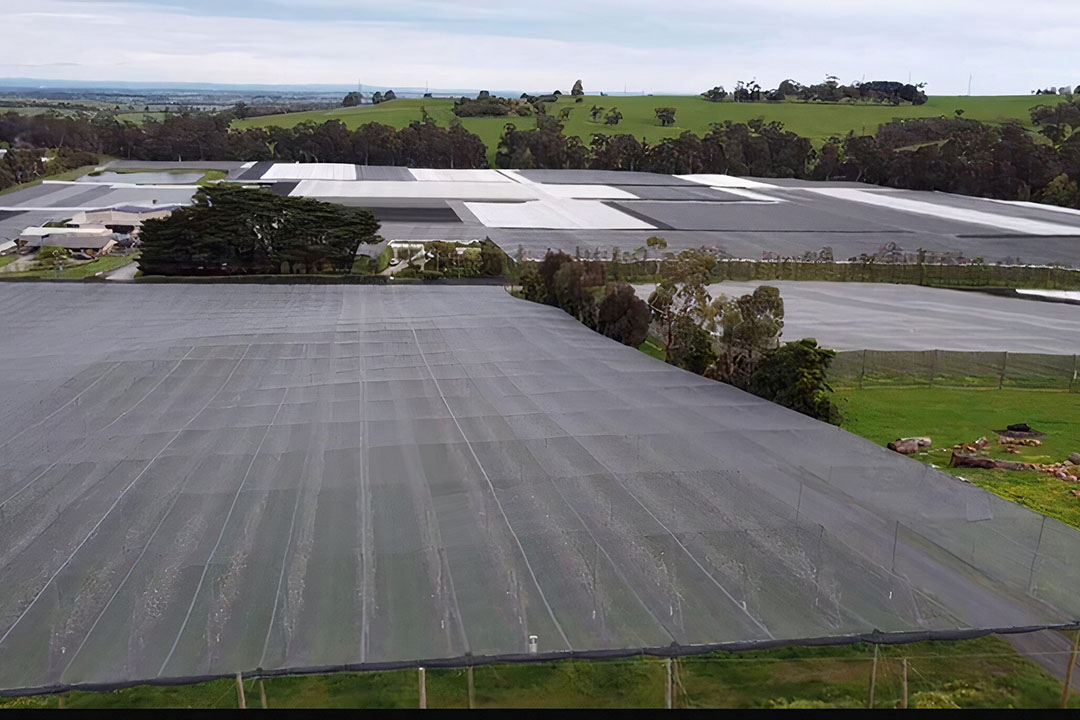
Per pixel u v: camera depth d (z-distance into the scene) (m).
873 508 16.20
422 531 14.85
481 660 10.72
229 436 19.91
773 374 23.53
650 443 19.56
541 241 53.78
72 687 10.28
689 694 10.76
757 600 12.70
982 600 12.81
